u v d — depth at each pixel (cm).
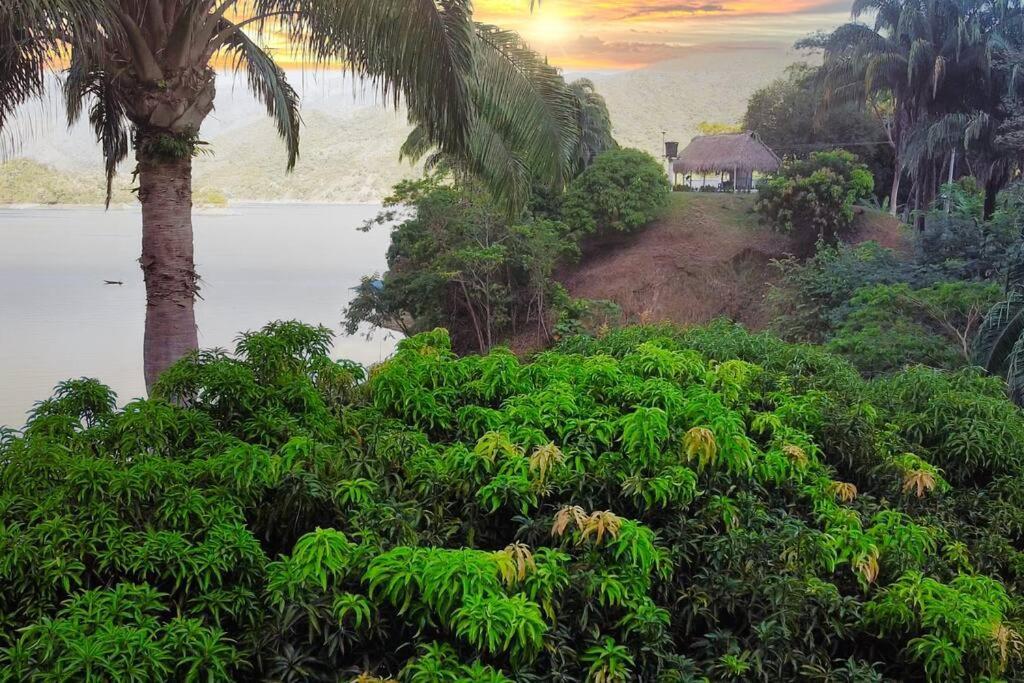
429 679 265
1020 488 448
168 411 368
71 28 673
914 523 405
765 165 3997
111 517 295
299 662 274
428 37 713
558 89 990
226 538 293
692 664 306
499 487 345
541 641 280
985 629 319
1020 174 2598
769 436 445
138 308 4094
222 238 6838
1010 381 1086
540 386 457
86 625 252
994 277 1645
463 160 933
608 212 3156
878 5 3184
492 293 2750
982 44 2827
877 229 3014
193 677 252
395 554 290
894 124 3622
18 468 324
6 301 4219
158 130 834
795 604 320
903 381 553
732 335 618
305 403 410
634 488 352
